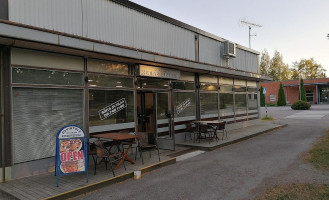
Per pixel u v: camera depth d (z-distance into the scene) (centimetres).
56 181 534
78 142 528
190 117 1094
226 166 671
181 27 1062
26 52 580
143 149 727
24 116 578
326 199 427
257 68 1681
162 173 625
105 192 502
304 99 4094
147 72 847
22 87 576
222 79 1320
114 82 772
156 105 930
